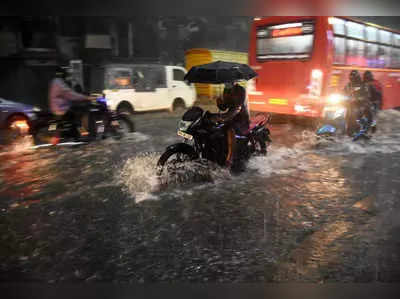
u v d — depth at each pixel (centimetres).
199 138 499
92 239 331
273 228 350
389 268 274
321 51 887
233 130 518
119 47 2308
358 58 1012
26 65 1902
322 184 487
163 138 827
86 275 270
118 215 385
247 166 574
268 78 1007
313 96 909
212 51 1822
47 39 1970
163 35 2580
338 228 348
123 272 274
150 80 1318
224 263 286
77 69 1498
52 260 294
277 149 708
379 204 410
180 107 1452
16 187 482
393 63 1223
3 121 931
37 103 1912
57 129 729
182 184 488
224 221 368
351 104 775
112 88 1216
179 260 291
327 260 288
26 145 751
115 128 805
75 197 441
